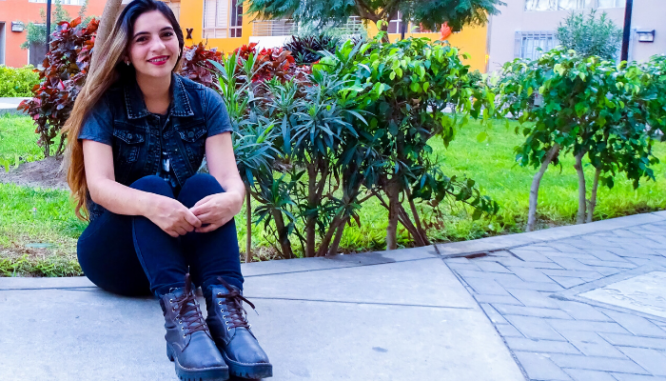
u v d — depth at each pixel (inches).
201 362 66.0
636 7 675.4
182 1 965.8
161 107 86.4
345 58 127.3
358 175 125.9
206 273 76.4
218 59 184.7
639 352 84.0
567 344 85.9
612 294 109.0
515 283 113.5
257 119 118.8
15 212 148.8
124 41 79.9
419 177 134.6
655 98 168.7
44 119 210.1
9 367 69.8
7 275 107.3
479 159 271.0
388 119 125.6
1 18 1170.0
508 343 85.4
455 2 595.5
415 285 109.9
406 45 129.0
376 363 77.1
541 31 725.3
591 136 170.7
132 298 95.0
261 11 671.1
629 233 157.9
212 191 79.8
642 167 177.6
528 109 163.3
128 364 72.7
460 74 131.2
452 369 76.4
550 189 212.5
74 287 98.7
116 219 82.4
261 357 67.7
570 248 140.9
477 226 166.7
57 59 216.5
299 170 130.1
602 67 154.2
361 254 130.8
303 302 98.3
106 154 81.6
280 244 131.6
